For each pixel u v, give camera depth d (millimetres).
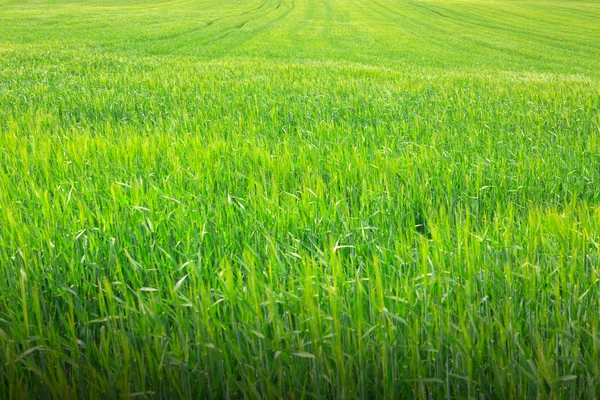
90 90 11930
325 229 4402
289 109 9898
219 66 16938
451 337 2732
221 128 8453
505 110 10273
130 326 2955
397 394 2672
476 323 2920
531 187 5820
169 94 11562
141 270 3600
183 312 3164
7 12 47406
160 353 2748
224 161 6207
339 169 6000
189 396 2699
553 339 2748
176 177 5422
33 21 40812
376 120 9656
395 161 6281
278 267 3488
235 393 2734
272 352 2791
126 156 6152
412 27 48969
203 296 2939
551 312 3055
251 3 70875
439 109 10273
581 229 4141
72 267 3465
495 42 39625
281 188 5520
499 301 3074
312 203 4699
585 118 9641
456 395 2686
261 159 6234
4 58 17859
